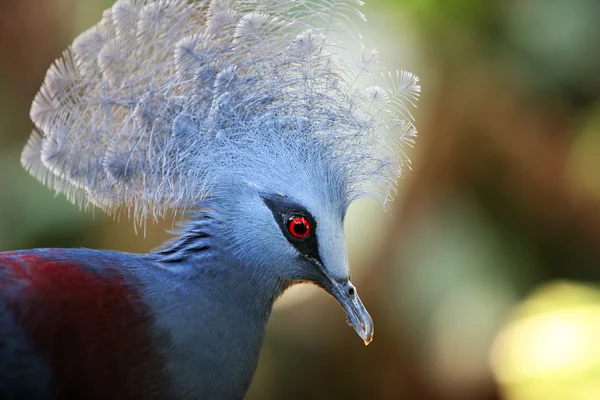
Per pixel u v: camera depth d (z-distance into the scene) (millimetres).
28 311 3051
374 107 3092
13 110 3354
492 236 3381
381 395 3391
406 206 3359
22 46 3350
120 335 3059
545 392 3482
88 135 3082
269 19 3086
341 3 3094
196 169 3084
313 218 3090
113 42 3082
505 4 3342
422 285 3354
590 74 3359
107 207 3086
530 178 3404
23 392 3047
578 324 3668
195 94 3082
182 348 3068
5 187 3303
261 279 3090
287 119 3088
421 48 3346
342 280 3100
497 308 3357
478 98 3365
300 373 3404
